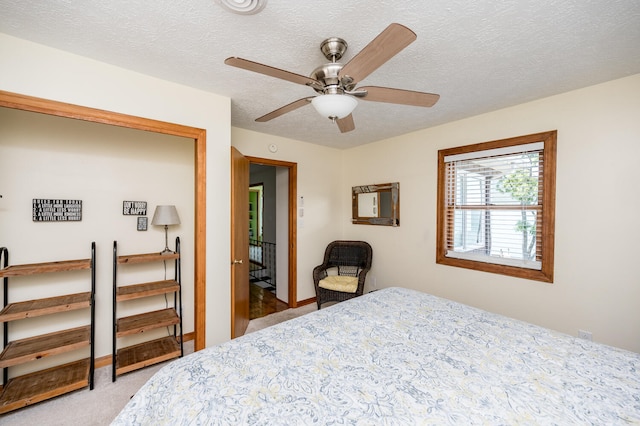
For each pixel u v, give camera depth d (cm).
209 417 94
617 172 208
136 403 111
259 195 770
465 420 92
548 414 94
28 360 184
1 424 174
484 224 288
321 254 428
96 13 139
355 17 140
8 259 204
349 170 442
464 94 234
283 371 119
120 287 247
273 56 178
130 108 198
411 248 352
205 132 232
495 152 272
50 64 171
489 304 281
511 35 154
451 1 128
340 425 89
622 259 207
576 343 143
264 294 471
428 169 332
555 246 239
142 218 265
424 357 131
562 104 233
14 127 207
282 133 355
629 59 179
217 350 137
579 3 129
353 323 168
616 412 95
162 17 141
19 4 132
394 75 201
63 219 225
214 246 241
